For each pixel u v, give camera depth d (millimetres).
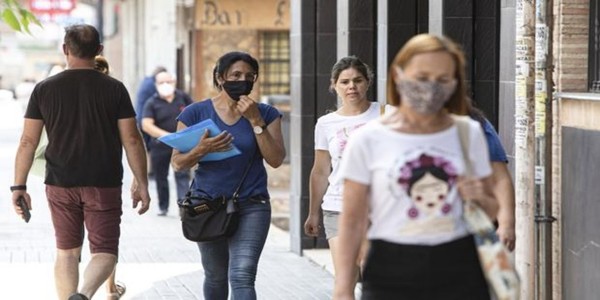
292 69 23750
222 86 13344
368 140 8734
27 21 12180
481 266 8797
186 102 29125
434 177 8625
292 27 23734
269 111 13641
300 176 23172
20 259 22219
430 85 8344
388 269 8750
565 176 14789
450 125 8734
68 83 13844
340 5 21750
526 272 13508
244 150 13359
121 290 17266
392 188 8656
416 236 8680
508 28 14727
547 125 13625
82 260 21719
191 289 19172
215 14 45406
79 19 57125
